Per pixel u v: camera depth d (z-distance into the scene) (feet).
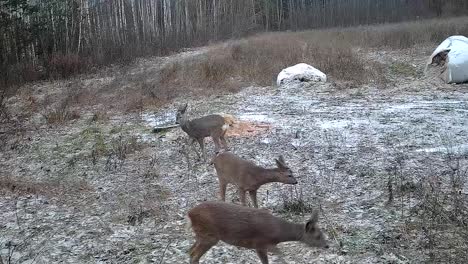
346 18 183.42
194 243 22.44
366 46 96.89
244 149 38.29
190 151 39.04
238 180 26.25
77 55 95.45
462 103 50.65
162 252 23.44
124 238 25.17
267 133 42.32
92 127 48.55
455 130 40.65
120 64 96.63
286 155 36.40
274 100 56.70
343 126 43.60
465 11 162.61
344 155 35.73
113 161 37.60
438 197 27.25
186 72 72.49
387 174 31.53
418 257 21.63
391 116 46.44
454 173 30.50
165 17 149.07
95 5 122.01
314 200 28.37
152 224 26.63
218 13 167.22
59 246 24.73
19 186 33.09
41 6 107.34
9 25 99.71
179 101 58.08
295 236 19.69
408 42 95.91
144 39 128.36
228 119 43.62
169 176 34.01
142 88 64.59
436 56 64.13
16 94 74.54
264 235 19.65
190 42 141.38
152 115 52.21
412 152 35.63
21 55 100.17
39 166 38.09
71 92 67.10
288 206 27.07
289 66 74.18
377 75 66.59
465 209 25.59
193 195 30.42
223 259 22.36
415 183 29.53
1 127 51.62
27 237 25.85
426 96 55.06
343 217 25.96
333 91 59.77
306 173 32.68
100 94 65.21
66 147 42.57
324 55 79.15
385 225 24.73
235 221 19.80
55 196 31.58
